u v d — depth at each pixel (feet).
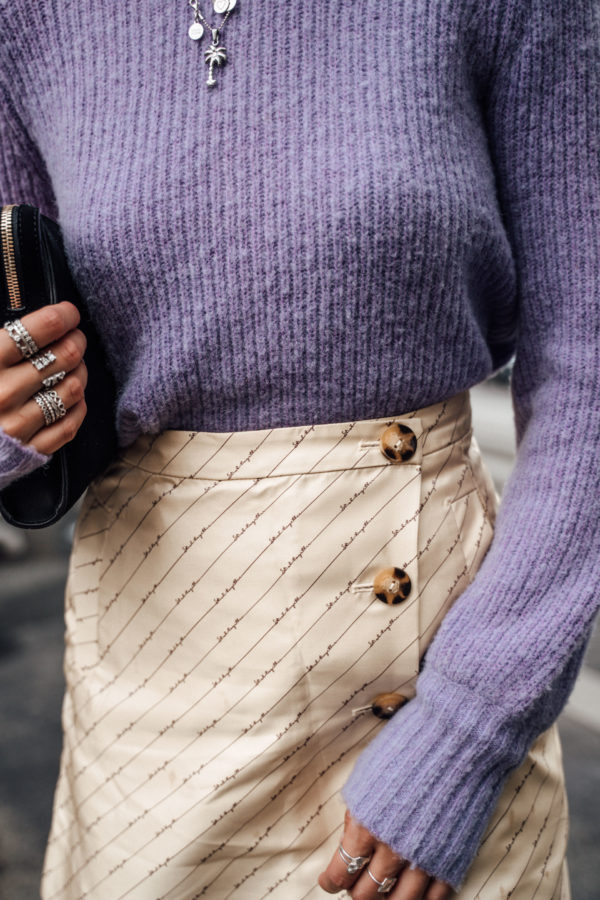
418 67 2.10
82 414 2.27
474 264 2.29
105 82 2.22
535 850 2.50
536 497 2.28
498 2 2.12
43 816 5.64
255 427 2.31
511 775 2.42
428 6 2.10
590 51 2.15
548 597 2.19
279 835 2.48
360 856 2.24
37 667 7.66
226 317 2.17
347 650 2.36
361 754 2.41
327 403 2.26
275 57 2.11
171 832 2.43
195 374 2.25
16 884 5.02
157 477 2.46
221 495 2.35
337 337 2.17
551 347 2.34
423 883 2.22
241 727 2.40
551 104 2.19
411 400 2.33
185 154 2.14
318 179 2.08
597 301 2.24
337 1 2.10
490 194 2.26
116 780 2.58
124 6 2.19
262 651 2.36
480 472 2.71
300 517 2.29
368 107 2.09
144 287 2.22
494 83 2.24
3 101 2.44
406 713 2.32
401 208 2.06
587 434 2.23
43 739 6.53
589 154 2.20
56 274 2.25
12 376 2.09
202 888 2.47
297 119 2.10
